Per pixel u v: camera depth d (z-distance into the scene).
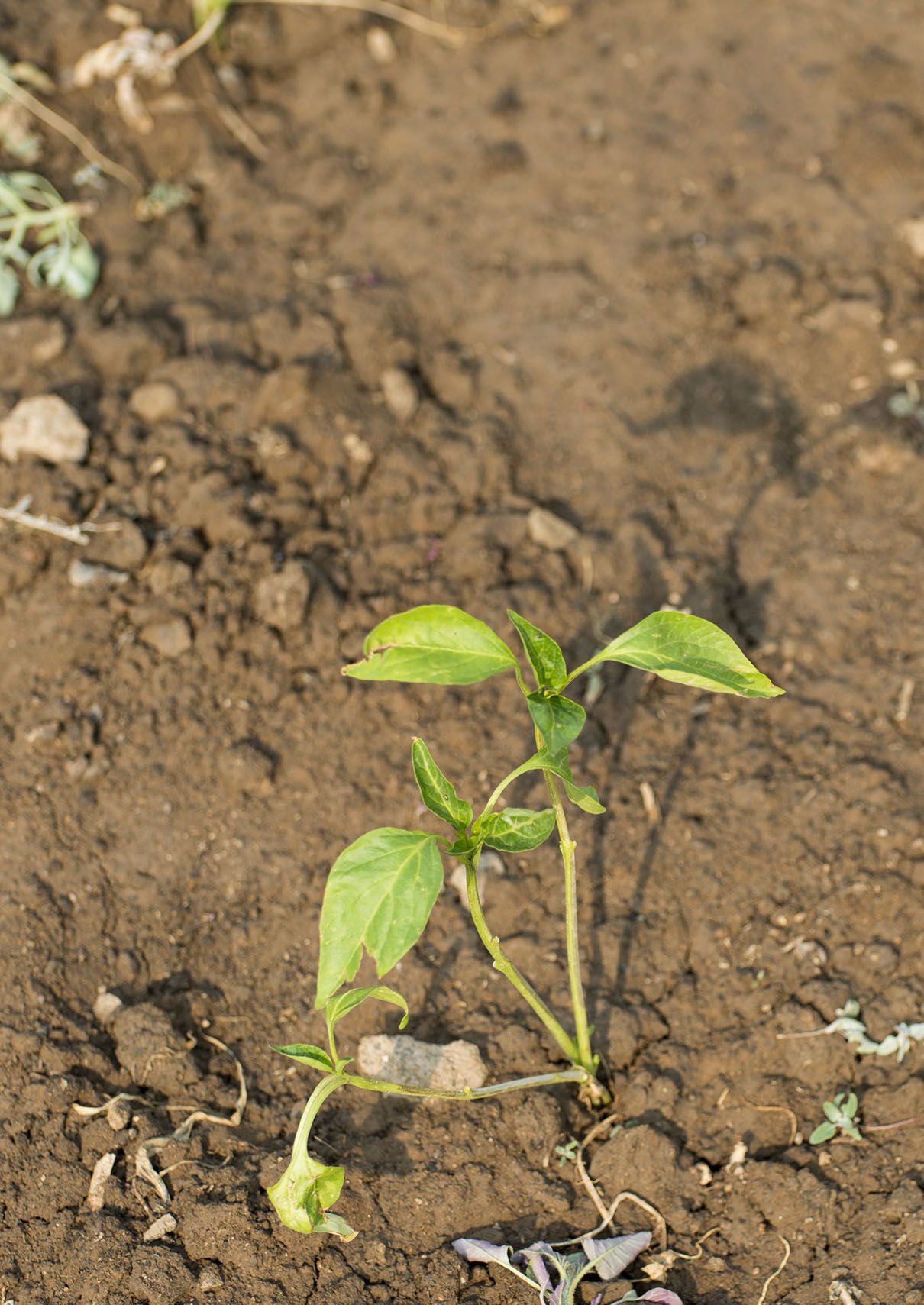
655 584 1.52
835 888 1.43
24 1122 1.38
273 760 1.47
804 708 1.48
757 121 1.70
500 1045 1.40
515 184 1.67
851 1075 1.39
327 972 1.27
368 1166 1.37
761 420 1.57
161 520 1.54
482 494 1.55
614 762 1.47
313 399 1.56
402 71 1.80
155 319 1.60
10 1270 1.35
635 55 1.79
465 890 1.44
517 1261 1.35
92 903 1.44
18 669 1.49
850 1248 1.34
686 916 1.43
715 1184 1.37
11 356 1.59
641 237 1.63
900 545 1.52
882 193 1.64
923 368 1.57
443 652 1.28
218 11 1.73
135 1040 1.40
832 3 1.82
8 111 1.67
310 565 1.51
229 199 1.67
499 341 1.60
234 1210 1.36
